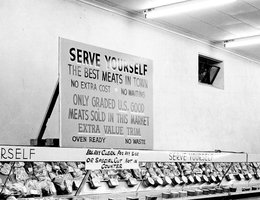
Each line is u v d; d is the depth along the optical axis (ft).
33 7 17.70
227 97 30.37
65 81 13.16
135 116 15.38
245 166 24.73
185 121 26.20
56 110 18.24
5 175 12.95
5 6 16.65
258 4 21.26
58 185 14.21
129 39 22.68
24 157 11.56
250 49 30.60
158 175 18.66
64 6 19.10
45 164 14.32
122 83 15.02
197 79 27.50
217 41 28.76
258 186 24.52
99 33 20.86
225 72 30.35
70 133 13.10
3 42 16.49
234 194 21.99
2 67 16.40
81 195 14.83
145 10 22.40
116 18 21.98
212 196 20.39
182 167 20.57
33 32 17.62
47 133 17.78
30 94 17.30
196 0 20.79
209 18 23.63
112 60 14.74
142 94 15.76
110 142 14.32
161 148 24.25
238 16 23.29
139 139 15.43
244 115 32.19
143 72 15.90
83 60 13.75
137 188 17.26
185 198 18.72
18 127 16.78
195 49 27.53
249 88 33.09
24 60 17.19
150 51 24.02
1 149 11.12
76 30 19.62
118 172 16.49
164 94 24.80
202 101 27.81
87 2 20.26
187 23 24.61
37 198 13.38
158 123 24.21
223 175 22.76
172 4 21.44
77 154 12.86
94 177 15.31
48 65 18.11
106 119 14.28
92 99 13.89
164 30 25.09
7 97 16.49
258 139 33.78
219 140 29.14
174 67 25.68
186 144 26.12
